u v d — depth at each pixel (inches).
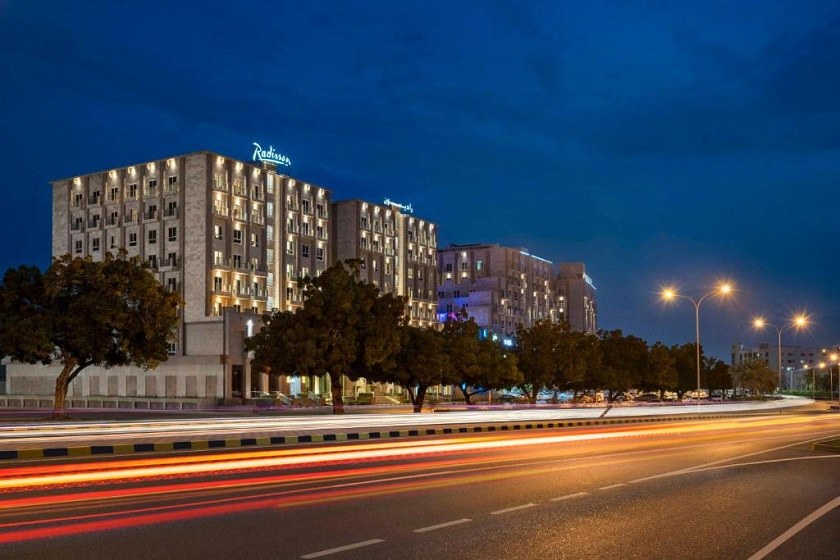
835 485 677.9
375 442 1155.3
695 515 510.0
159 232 3735.2
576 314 7032.5
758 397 6314.0
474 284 5871.1
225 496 558.3
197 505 516.4
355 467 770.8
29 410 2559.1
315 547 392.5
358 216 4606.3
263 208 3949.3
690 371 4896.7
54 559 360.8
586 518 490.6
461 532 437.1
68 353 1924.2
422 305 5064.0
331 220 4638.3
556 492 606.9
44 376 3590.1
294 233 4148.6
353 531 435.2
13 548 382.0
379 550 388.5
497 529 447.5
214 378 3262.8
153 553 374.6
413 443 1136.8
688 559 382.6
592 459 904.3
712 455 991.0
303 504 526.3
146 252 3769.7
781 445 1193.4
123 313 1852.9
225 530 432.1
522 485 644.7
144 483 627.8
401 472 727.7
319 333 1974.7
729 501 574.9
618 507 538.0
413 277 5027.1
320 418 1610.5
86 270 1873.8
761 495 609.9
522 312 6146.7
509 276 5984.3
